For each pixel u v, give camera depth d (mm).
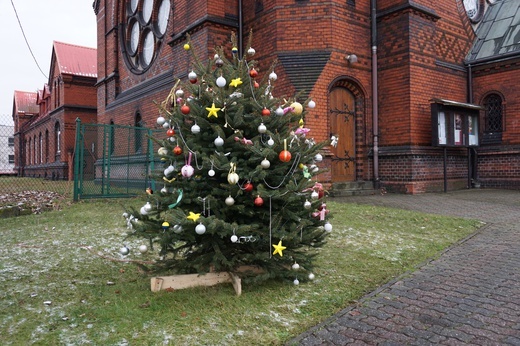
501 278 4422
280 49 11008
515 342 3000
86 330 3078
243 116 3982
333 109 11586
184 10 12766
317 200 4070
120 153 16297
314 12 11000
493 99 13898
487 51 14000
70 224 7230
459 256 5324
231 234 3686
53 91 29484
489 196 10984
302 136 4121
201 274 3828
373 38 11922
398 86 11711
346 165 11836
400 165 11664
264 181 3783
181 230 3582
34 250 5414
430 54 12227
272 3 11125
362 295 3949
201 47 11812
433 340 3035
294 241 3938
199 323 3211
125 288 3963
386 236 6316
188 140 3789
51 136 29672
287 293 3893
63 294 3832
